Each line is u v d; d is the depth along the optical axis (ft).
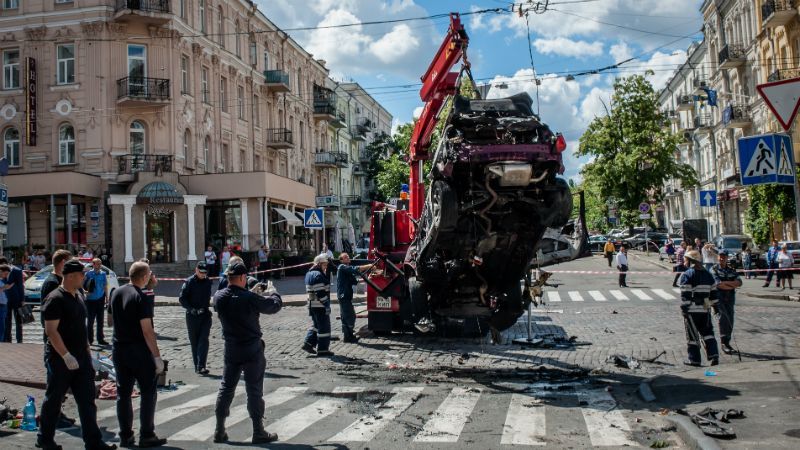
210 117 125.39
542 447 20.51
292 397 28.99
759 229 106.83
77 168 108.47
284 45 165.17
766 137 23.47
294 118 172.04
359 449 20.77
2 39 110.83
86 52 108.37
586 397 27.71
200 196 109.91
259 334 22.49
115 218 103.91
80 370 21.20
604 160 151.23
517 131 29.17
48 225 107.76
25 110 109.09
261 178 115.14
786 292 72.90
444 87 39.24
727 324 37.09
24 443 21.86
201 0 124.06
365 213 241.55
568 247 35.42
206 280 35.83
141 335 22.04
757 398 24.53
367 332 49.96
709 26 175.01
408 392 29.45
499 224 31.55
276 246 123.34
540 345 41.78
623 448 20.25
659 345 40.68
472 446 20.79
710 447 18.51
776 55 128.06
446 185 29.78
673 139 149.69
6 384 30.83
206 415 26.00
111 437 23.32
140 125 111.14
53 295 20.79
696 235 150.10
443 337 46.73
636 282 91.40
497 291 36.40
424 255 34.17
